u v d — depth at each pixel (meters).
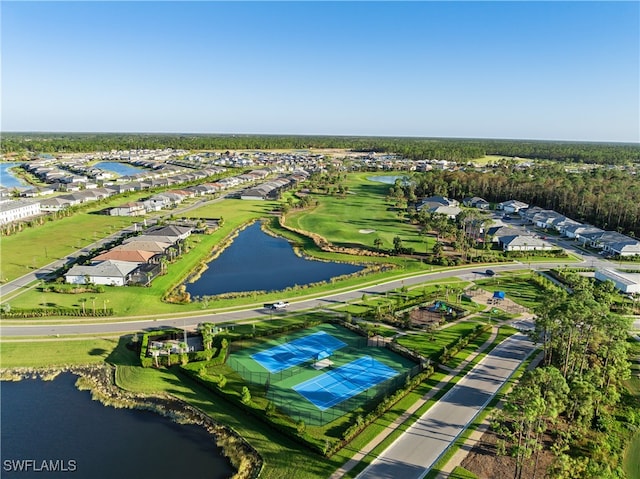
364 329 97.50
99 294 112.44
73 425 65.69
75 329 94.44
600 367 76.88
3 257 140.62
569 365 77.25
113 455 59.84
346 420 66.81
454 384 76.81
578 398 64.62
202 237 172.25
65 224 188.50
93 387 75.12
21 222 184.38
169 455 60.16
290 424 65.25
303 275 137.12
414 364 84.56
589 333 76.69
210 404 70.88
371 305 112.31
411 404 70.69
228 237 179.75
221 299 113.69
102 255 134.00
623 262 156.88
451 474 55.84
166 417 68.12
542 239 185.75
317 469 56.62
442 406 70.31
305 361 84.69
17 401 71.00
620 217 197.12
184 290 121.31
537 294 123.50
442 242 176.12
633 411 70.38
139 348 87.19
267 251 163.12
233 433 64.44
